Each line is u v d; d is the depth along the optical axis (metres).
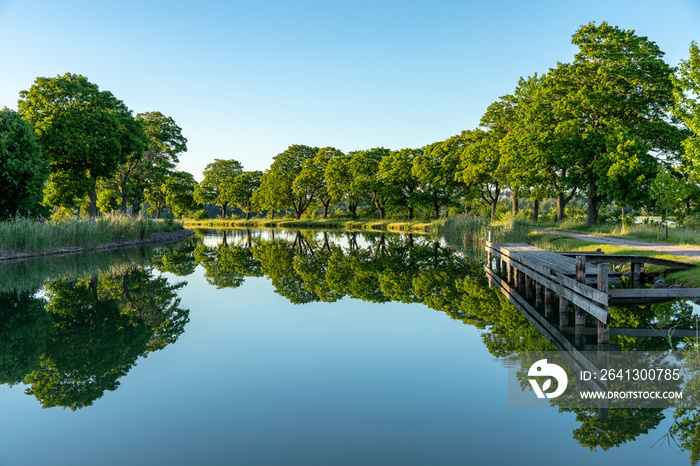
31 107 29.31
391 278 15.43
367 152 64.69
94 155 31.27
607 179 28.39
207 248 27.98
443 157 51.94
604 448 4.29
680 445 4.36
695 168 19.34
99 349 7.58
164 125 42.75
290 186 73.62
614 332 8.24
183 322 9.39
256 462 4.05
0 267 17.47
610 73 29.53
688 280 11.39
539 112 34.38
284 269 17.91
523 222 30.58
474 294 12.34
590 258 13.43
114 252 24.27
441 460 4.07
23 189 24.95
